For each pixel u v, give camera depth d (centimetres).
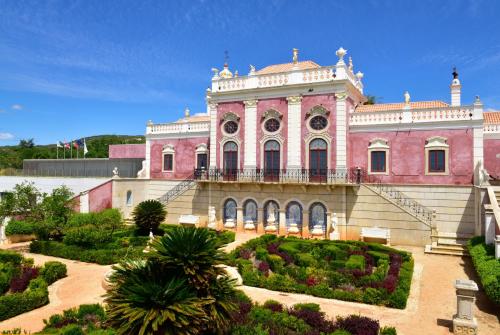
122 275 991
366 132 2891
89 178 3741
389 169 2811
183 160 3672
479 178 2486
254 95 3100
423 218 2509
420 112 2752
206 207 3275
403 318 1351
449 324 1302
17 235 2788
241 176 3112
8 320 1329
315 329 1155
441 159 2675
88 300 1524
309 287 1608
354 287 1612
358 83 3353
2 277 1588
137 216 2773
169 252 980
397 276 1739
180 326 863
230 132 3216
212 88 3281
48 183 4012
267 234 2655
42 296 1464
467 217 2558
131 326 872
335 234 2695
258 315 1213
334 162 2817
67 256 2248
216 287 1008
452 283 1744
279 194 2959
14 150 9769
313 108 2883
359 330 1119
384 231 2550
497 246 1655
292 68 2967
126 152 4844
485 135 2788
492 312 1409
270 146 3052
